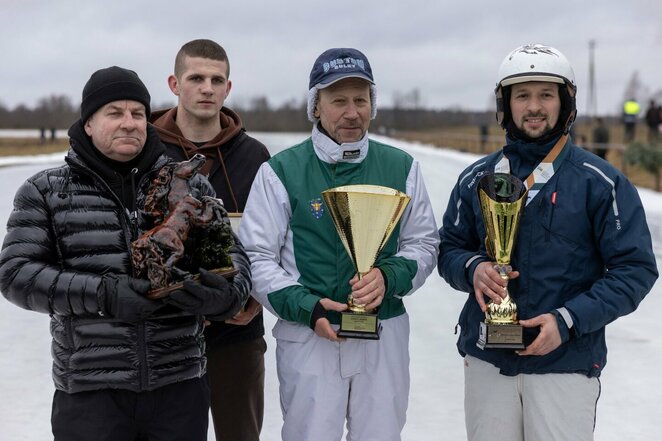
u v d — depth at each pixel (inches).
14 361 239.5
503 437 126.5
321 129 135.6
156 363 116.1
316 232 132.7
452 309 307.3
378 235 124.6
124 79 116.4
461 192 136.1
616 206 121.6
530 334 124.1
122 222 116.6
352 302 125.9
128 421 117.4
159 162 119.6
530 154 125.7
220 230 113.5
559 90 123.8
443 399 209.3
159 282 108.1
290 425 133.3
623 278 120.3
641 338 264.8
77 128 117.0
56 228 115.8
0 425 188.4
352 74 128.8
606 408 203.2
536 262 123.7
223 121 165.9
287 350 133.4
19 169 1078.4
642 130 1286.9
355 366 131.0
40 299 111.6
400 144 2256.4
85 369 114.9
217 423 156.4
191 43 159.5
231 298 114.6
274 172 135.0
